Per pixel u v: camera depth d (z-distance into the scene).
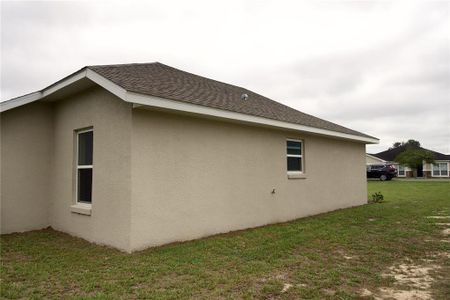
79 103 7.54
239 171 8.28
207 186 7.40
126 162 6.03
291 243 6.61
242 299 3.84
